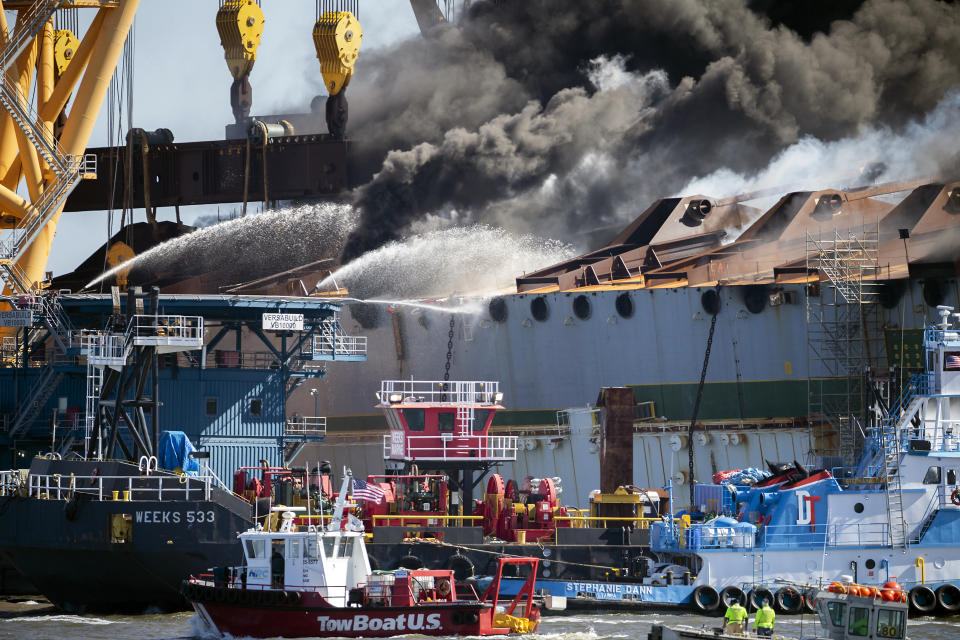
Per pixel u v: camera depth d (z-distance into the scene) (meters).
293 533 184.62
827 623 156.00
